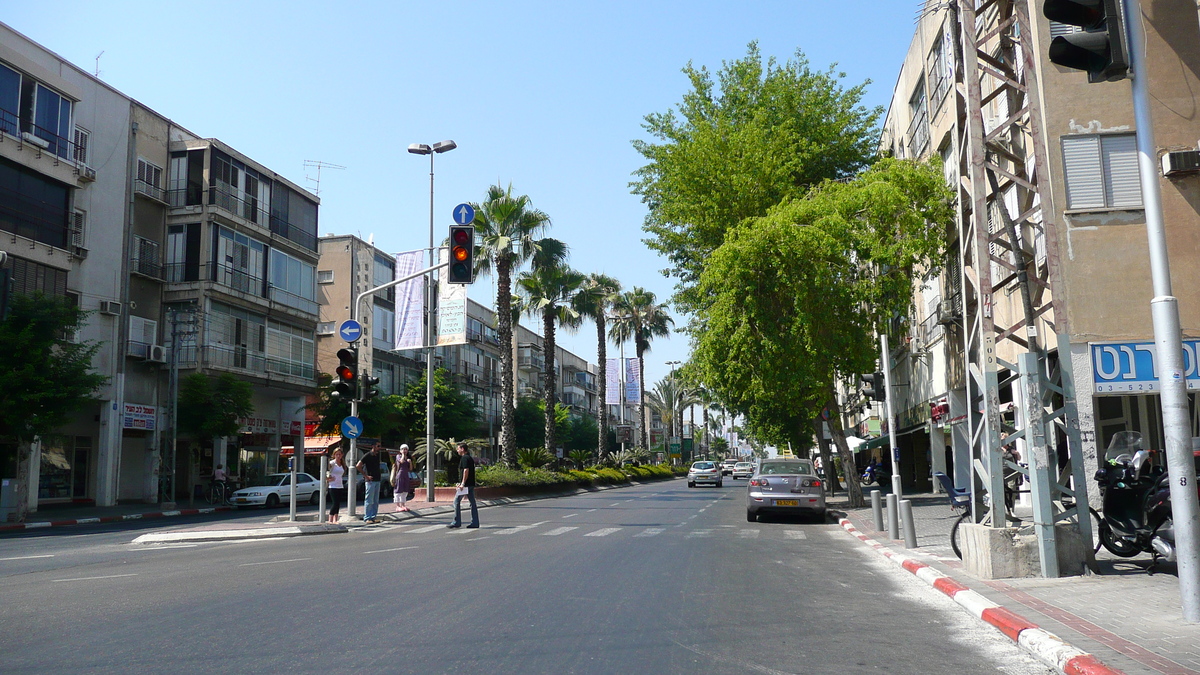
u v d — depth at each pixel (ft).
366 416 148.46
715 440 514.27
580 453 169.78
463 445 64.49
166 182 123.54
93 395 107.34
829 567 38.63
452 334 98.63
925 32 83.35
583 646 21.26
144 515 94.79
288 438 149.48
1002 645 21.95
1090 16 22.34
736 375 78.95
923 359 99.09
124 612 26.12
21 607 27.27
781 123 94.68
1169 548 29.30
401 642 21.54
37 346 82.43
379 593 29.76
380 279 191.01
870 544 48.01
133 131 116.88
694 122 94.73
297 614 25.55
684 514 77.36
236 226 126.82
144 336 116.78
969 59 34.81
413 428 171.73
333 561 40.91
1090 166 52.70
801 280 73.51
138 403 115.75
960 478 77.97
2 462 97.45
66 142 103.35
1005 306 62.49
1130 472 31.91
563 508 87.76
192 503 111.86
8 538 63.82
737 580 33.65
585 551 44.45
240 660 19.58
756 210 85.92
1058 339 32.99
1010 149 41.39
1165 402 23.52
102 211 110.42
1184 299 50.83
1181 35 52.70
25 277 96.53
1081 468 32.09
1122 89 52.85
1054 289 33.22
